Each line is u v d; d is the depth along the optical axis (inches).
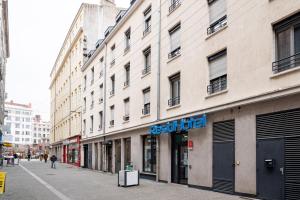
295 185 381.7
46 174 994.7
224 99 514.0
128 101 949.8
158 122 723.4
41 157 2493.8
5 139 1708.9
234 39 498.0
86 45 1544.0
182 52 651.5
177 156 668.7
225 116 508.1
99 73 1248.2
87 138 1365.7
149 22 835.4
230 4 511.2
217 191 518.3
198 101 585.3
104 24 1589.6
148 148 806.5
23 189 609.0
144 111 832.9
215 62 554.6
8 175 957.8
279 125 409.1
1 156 1685.5
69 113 1825.8
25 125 5280.5
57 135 2314.2
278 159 406.6
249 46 463.8
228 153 498.3
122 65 990.4
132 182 629.9
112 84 1104.2
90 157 1336.1
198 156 573.9
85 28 1553.9
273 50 425.4
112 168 1037.2
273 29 430.3
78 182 732.7
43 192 563.5
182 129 612.4
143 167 826.8
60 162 2069.4
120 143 989.8
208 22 571.2
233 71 495.8
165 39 728.3
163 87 724.7
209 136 545.0
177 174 664.4
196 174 577.3
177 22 676.1
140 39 863.7
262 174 427.2
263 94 422.9
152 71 783.7
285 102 400.5
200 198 458.6
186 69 632.4
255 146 442.6
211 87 561.6
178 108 655.8
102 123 1192.8
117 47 1045.8
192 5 622.5
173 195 497.4
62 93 2142.0
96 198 487.2
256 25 452.8
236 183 474.0
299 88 372.8
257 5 453.1
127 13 941.8
